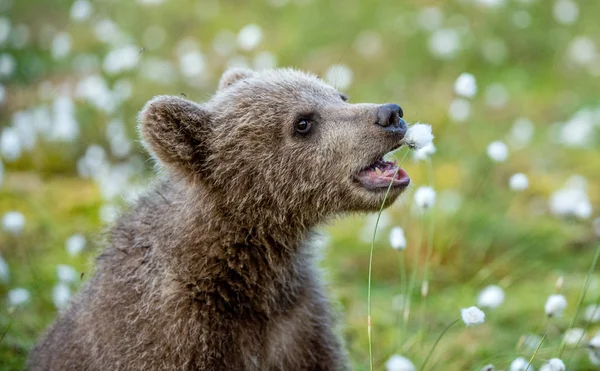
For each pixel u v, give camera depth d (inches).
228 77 381.7
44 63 837.2
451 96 758.5
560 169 666.2
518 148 687.1
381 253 541.6
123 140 626.5
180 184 335.3
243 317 330.3
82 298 346.0
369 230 549.3
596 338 343.9
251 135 333.4
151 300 319.3
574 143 679.7
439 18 839.1
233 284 326.0
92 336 328.5
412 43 838.5
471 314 301.4
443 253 534.3
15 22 944.3
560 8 879.7
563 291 487.2
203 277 322.7
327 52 845.8
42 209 558.3
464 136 700.7
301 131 336.5
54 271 493.4
